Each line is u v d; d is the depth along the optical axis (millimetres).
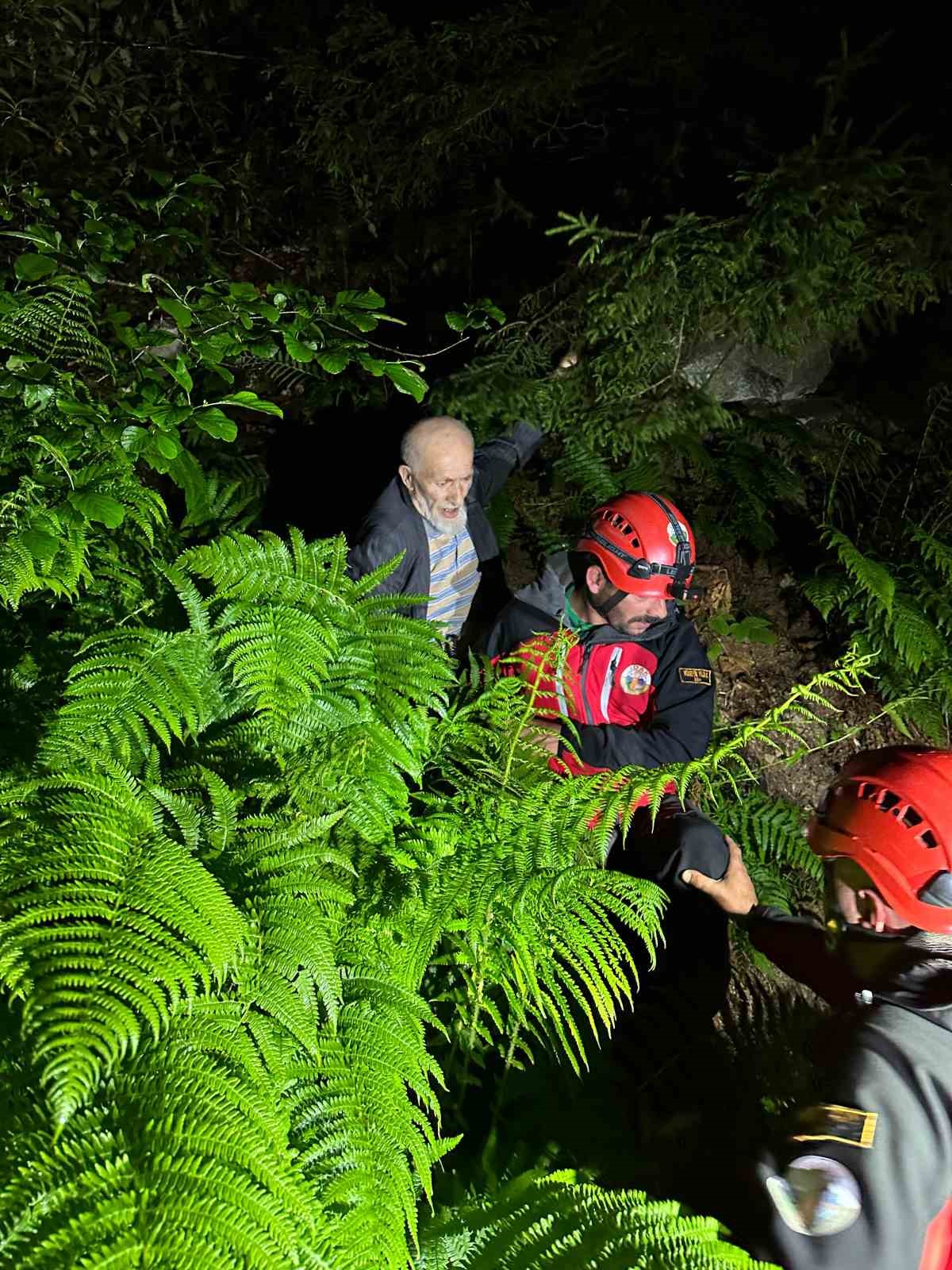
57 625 2537
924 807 1908
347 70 5895
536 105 5816
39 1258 1300
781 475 5320
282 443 5297
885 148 6258
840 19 6887
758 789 4262
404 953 2004
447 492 3469
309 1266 1465
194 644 2160
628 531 3129
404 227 6098
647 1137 2658
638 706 3254
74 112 5477
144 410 2551
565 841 2164
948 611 4879
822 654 5008
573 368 4754
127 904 1538
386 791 2088
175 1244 1328
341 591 2363
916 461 5680
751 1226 1965
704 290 4434
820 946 2496
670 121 6223
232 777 2057
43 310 2779
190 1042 1591
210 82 6102
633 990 3047
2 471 2555
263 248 6195
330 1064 1801
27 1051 1570
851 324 4969
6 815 1743
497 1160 2336
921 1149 1645
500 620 3371
